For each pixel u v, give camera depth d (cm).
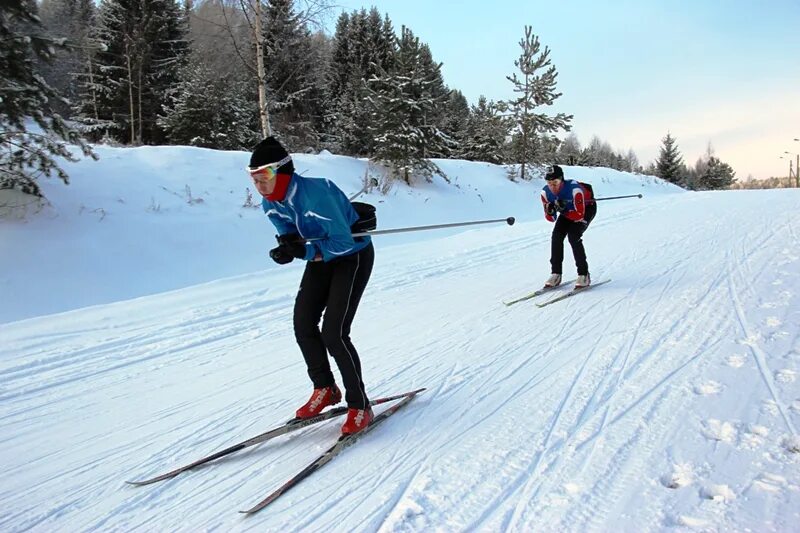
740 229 909
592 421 300
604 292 589
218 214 1105
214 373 430
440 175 1900
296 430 326
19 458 305
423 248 975
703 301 512
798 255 659
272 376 419
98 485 275
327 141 2475
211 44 1518
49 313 731
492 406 334
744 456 248
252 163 278
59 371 440
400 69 1725
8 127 854
